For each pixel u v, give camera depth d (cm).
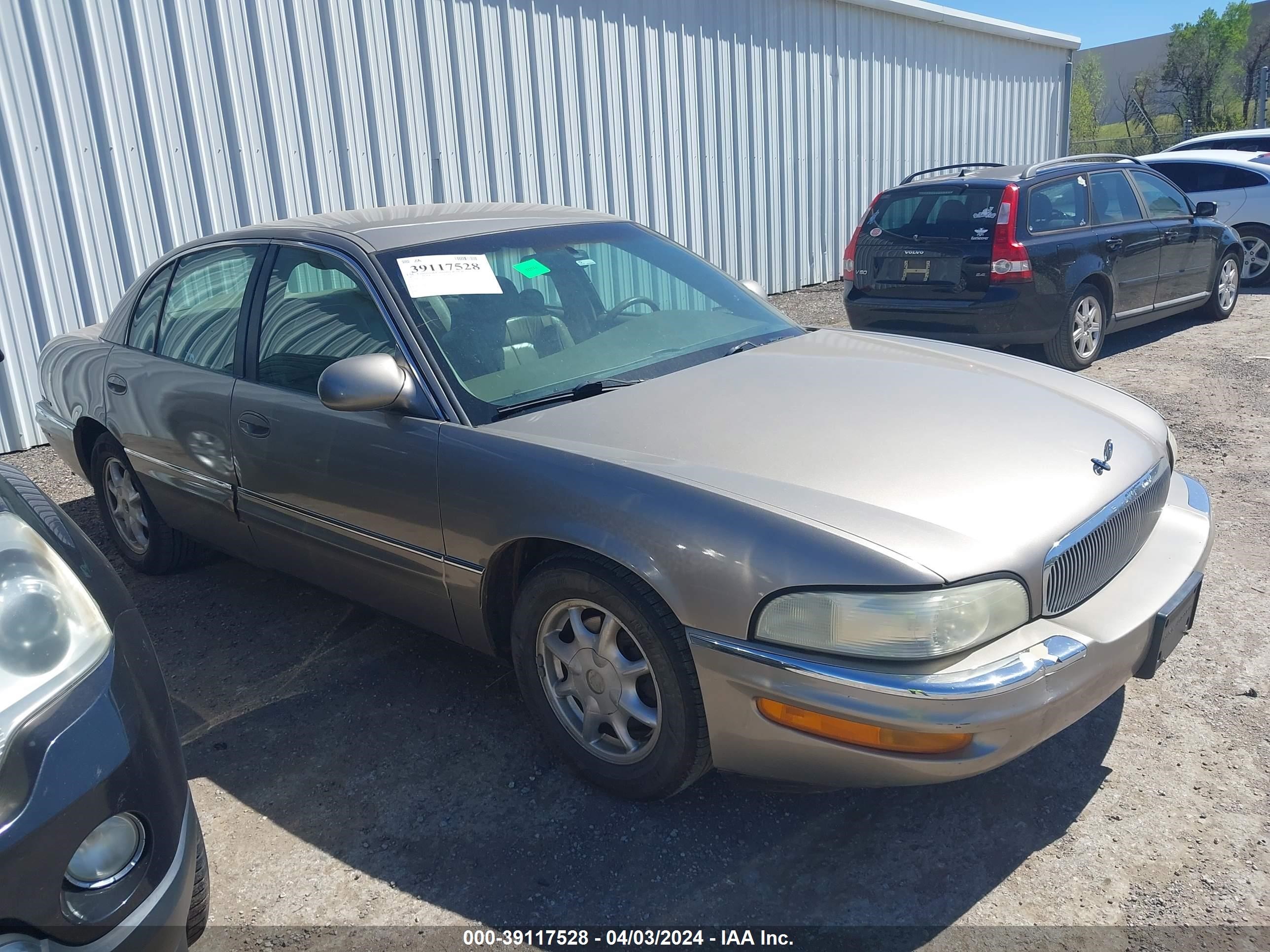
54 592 198
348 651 387
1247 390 686
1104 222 784
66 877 179
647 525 252
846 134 1270
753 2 1102
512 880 258
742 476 255
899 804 281
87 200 682
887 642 224
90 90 672
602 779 286
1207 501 326
